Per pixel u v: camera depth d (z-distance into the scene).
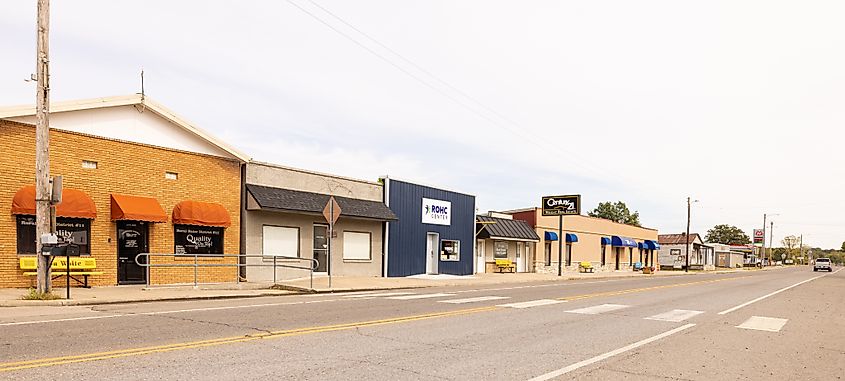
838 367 8.41
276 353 7.92
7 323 9.80
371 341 9.18
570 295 19.52
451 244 33.94
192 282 20.52
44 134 13.92
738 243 150.12
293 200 23.52
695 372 7.75
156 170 19.50
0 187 15.77
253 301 14.98
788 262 159.38
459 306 14.82
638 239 64.50
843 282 37.66
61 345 7.94
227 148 21.53
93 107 17.67
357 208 26.69
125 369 6.70
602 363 8.10
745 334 11.34
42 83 13.95
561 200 41.75
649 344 9.80
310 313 12.32
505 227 40.00
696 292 22.94
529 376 7.17
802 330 12.20
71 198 16.89
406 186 30.42
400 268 29.73
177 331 9.37
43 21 13.98
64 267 16.91
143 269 19.20
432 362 7.80
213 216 20.59
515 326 11.45
